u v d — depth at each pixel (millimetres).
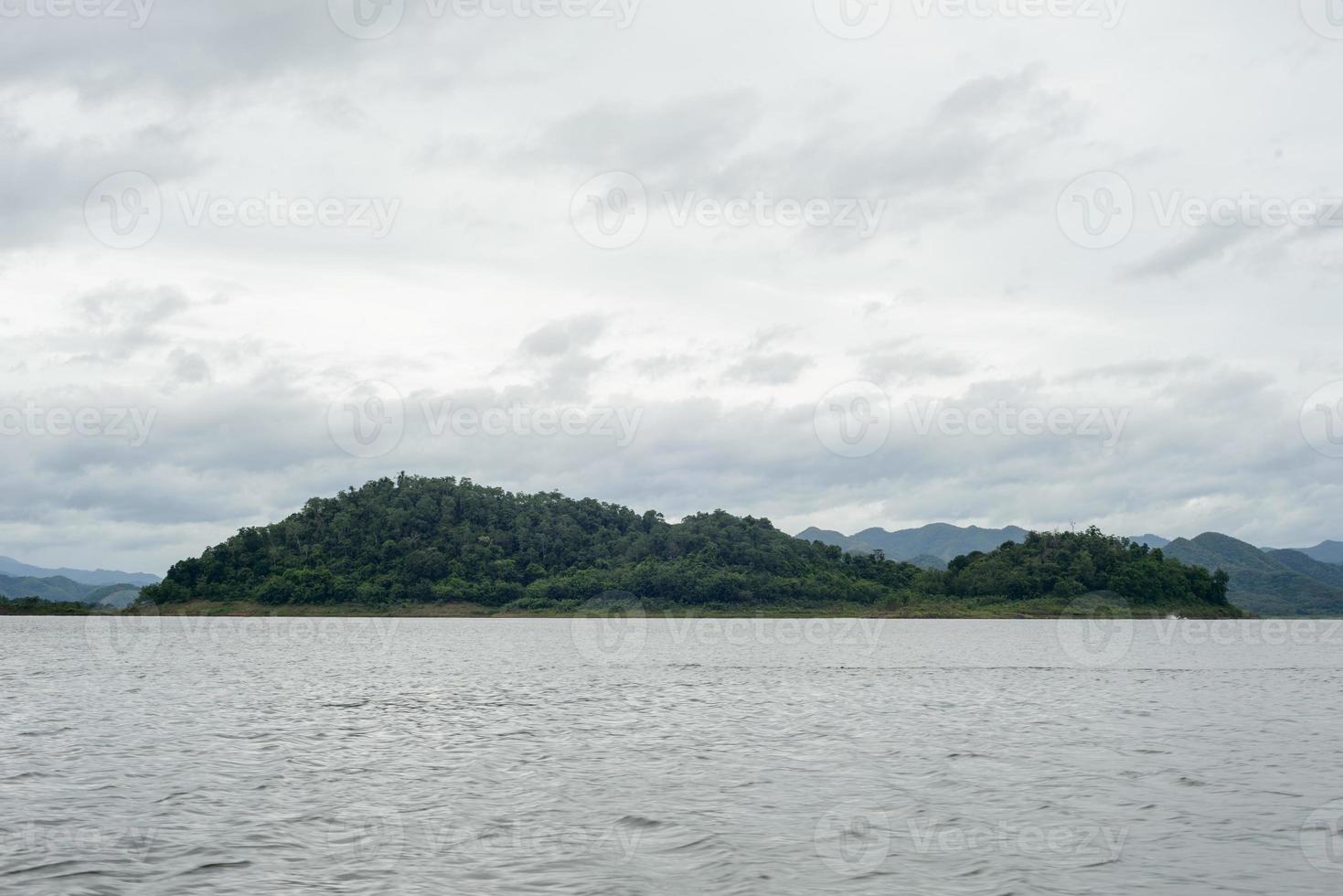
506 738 35906
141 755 31625
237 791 25875
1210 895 17719
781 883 18094
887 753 32438
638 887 17797
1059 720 42125
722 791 26078
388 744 34219
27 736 36031
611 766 29812
